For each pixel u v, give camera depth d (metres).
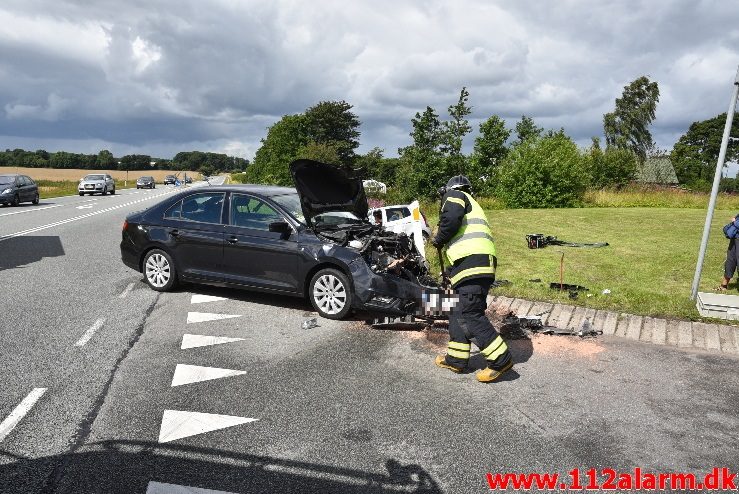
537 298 7.09
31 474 3.30
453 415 4.15
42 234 14.16
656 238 13.45
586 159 34.50
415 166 25.17
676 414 4.20
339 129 90.06
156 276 7.84
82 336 5.84
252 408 4.22
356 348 5.60
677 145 81.88
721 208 26.50
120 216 20.00
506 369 4.76
